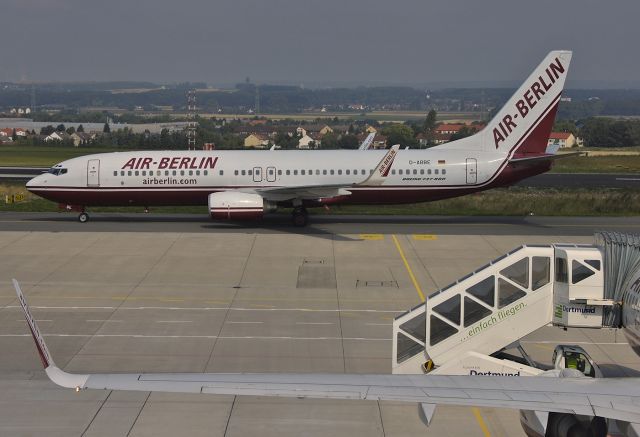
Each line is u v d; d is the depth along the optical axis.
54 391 35.09
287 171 75.50
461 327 33.53
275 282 55.03
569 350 32.44
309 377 19.25
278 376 19.14
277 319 46.66
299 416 32.69
